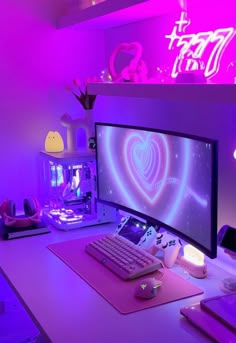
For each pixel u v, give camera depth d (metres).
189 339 1.19
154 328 1.25
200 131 1.75
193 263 1.58
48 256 1.79
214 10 1.61
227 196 1.65
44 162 2.38
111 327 1.25
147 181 1.78
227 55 1.56
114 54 1.99
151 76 2.03
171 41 1.85
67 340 1.19
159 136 1.66
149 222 1.84
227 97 1.24
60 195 2.25
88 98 2.26
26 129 2.35
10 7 2.21
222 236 1.47
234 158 1.59
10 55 2.25
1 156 2.32
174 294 1.44
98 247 1.78
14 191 2.37
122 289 1.48
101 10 1.87
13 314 2.44
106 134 1.98
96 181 2.14
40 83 2.33
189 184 1.52
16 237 2.00
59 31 2.33
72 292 1.47
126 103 2.22
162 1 1.57
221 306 1.29
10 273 1.62
